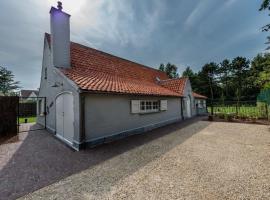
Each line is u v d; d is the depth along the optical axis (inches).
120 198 122.9
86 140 265.9
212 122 538.3
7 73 1285.7
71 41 454.3
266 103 539.8
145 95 400.5
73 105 277.9
